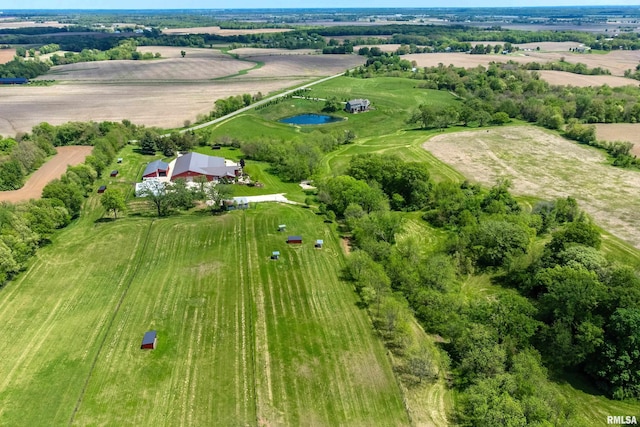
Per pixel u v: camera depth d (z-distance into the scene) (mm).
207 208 100250
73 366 55594
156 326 62531
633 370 54281
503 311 60719
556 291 60938
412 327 64000
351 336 61312
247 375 54688
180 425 48281
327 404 51125
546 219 91938
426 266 73250
